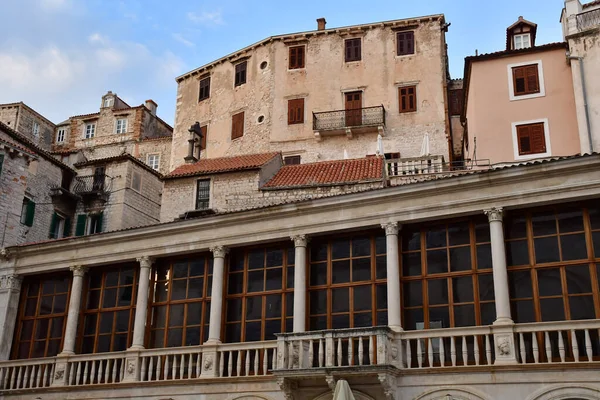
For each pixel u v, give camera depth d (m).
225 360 22.41
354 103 45.75
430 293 20.44
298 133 46.12
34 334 26.61
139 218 41.16
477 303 19.67
